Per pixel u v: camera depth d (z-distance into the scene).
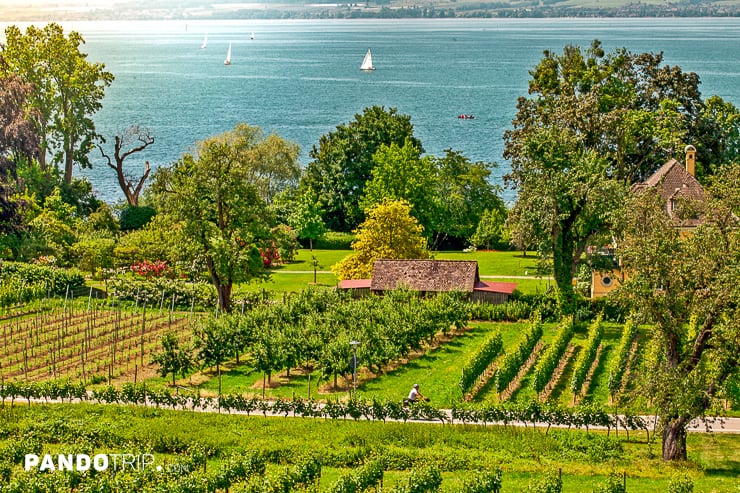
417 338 80.00
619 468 55.00
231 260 92.75
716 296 56.16
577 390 69.06
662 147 119.38
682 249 57.25
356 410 64.56
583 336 86.62
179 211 94.44
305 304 87.38
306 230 129.00
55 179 145.12
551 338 85.75
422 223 131.50
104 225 131.50
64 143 148.12
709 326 56.91
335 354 72.38
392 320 80.62
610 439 59.47
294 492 49.69
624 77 129.62
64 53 144.38
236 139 154.75
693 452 58.81
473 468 54.56
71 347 81.38
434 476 49.28
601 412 62.75
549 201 89.06
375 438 58.62
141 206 144.38
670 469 54.91
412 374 76.06
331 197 146.88
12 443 53.91
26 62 142.50
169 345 73.69
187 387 72.69
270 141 159.38
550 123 110.25
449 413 65.38
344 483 48.84
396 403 64.38
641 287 57.59
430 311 83.88
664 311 57.47
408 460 55.09
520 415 63.34
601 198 87.62
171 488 47.47
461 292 93.69
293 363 74.25
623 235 67.25
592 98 107.81
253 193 96.25
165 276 107.88
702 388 55.44
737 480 53.03
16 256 109.94
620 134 111.38
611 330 87.75
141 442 57.44
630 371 74.12
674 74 128.50
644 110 125.06
